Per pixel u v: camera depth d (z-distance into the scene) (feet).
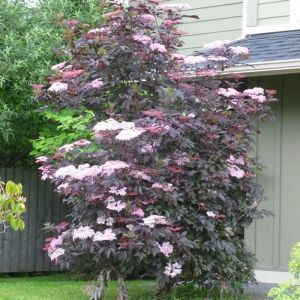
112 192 18.44
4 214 15.57
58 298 21.50
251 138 23.76
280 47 26.53
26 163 33.71
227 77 22.89
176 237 18.86
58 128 28.12
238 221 21.63
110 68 20.74
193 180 20.12
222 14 33.35
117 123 18.48
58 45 28.78
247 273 21.65
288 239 26.02
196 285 22.39
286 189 26.21
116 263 19.80
